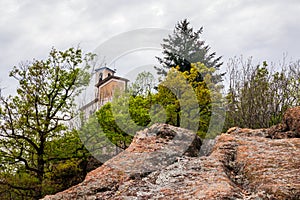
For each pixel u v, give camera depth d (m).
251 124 8.83
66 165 11.13
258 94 9.23
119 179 3.12
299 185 2.18
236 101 10.00
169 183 2.55
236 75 10.96
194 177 2.59
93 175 3.28
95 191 2.96
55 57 12.30
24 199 12.18
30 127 11.44
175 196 2.28
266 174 2.51
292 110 3.97
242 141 3.41
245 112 9.16
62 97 11.64
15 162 11.27
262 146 3.21
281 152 2.93
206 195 2.16
